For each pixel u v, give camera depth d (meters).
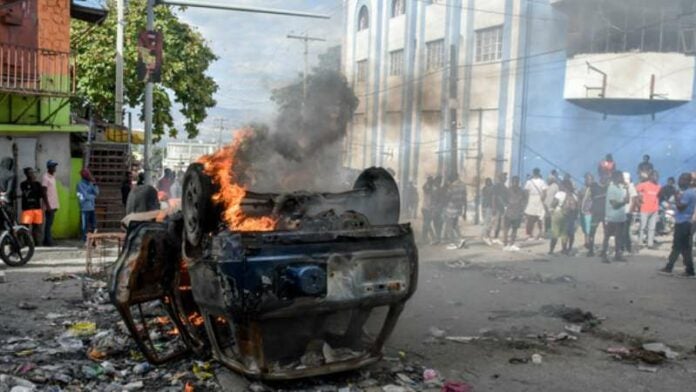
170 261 5.57
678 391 4.97
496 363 5.62
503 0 22.03
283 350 4.94
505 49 22.03
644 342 6.37
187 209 5.08
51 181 13.53
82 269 10.41
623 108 20.44
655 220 14.57
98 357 5.57
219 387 4.90
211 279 4.67
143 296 5.44
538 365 5.57
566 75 20.80
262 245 4.41
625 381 5.20
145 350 5.36
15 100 14.20
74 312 7.30
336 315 5.40
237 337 4.77
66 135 14.96
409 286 4.99
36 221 13.13
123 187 15.63
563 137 21.25
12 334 6.34
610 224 12.08
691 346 6.25
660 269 10.94
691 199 10.25
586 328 6.85
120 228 15.84
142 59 15.22
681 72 19.39
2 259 10.57
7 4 13.78
